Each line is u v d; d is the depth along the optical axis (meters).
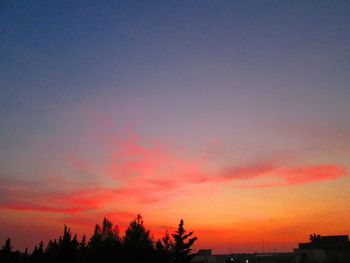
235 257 104.75
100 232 64.06
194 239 73.06
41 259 78.12
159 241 66.50
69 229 61.75
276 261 95.75
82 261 59.69
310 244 86.56
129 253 56.94
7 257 82.44
